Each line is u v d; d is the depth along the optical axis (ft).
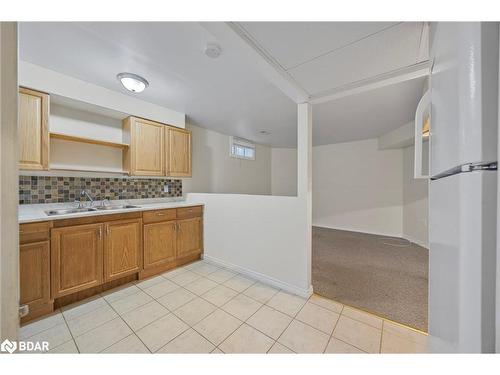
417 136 3.21
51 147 7.07
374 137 15.25
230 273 8.14
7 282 1.36
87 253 6.19
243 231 8.08
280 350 4.42
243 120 11.34
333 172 17.52
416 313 5.71
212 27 3.61
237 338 4.76
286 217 6.92
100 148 8.21
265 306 5.99
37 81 5.99
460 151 1.48
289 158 19.92
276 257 7.14
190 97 8.18
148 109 8.65
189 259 9.27
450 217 1.70
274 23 3.54
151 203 9.57
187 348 4.45
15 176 1.39
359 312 5.74
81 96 6.86
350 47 4.13
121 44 5.00
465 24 1.45
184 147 9.80
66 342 4.59
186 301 6.22
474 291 1.39
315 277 7.92
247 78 6.66
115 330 4.99
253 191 17.49
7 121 1.36
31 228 5.23
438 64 2.19
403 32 3.68
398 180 14.44
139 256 7.41
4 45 1.35
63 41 4.90
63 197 7.30
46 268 5.45
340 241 13.20
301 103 6.55
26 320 5.19
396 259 9.93
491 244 1.35
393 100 8.53
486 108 1.36
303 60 4.57
